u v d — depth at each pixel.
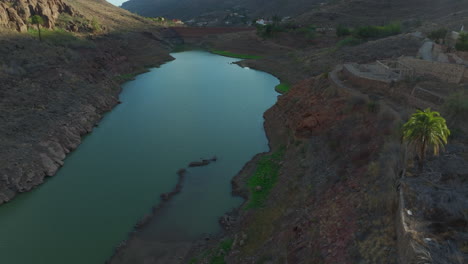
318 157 37.91
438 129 22.33
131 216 35.62
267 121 62.03
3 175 39.72
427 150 25.56
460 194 20.30
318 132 43.22
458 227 18.02
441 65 43.16
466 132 28.47
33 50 77.69
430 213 19.31
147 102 77.88
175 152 51.00
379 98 41.19
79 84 73.38
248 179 41.56
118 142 55.16
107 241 31.94
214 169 45.53
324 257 21.98
